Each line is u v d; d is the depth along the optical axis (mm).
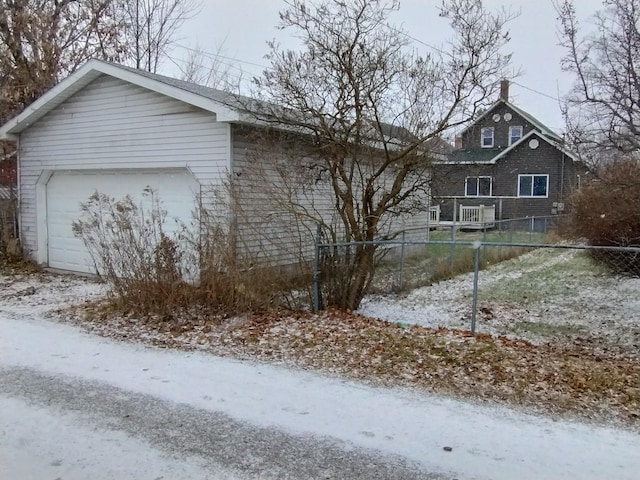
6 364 5605
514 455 3670
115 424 4145
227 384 5023
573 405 4512
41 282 10797
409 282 10617
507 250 15203
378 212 7879
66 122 11477
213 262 7559
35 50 17469
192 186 9656
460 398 4676
